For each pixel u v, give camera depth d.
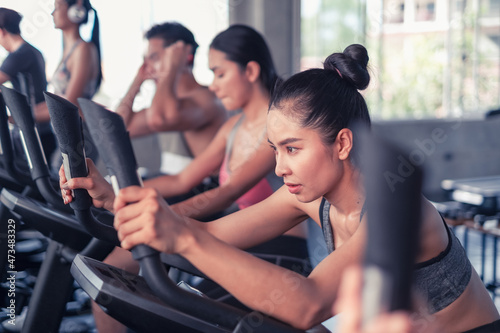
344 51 1.11
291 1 5.89
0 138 1.55
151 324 0.78
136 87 2.95
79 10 2.86
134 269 1.67
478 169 6.92
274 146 1.05
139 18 4.90
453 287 1.04
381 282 0.41
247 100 2.01
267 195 1.94
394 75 6.54
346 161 1.04
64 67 2.89
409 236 0.41
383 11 6.39
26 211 1.31
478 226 2.78
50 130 2.76
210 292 1.45
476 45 6.88
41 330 1.41
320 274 0.88
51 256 1.40
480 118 6.92
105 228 1.04
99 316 1.65
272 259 1.65
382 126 6.38
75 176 0.94
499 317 1.14
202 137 2.87
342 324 0.43
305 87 1.01
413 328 0.41
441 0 6.69
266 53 2.02
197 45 2.92
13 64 2.70
